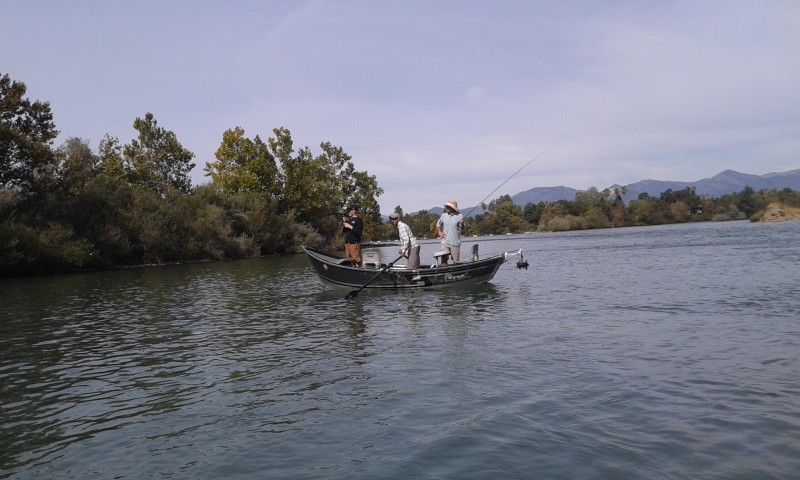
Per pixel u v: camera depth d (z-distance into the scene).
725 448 5.28
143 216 43.44
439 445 5.57
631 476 4.81
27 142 36.38
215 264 42.84
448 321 12.29
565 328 11.06
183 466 5.31
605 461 5.10
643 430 5.77
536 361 8.56
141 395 7.55
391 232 110.38
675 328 10.65
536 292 17.02
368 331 11.48
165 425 6.39
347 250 19.08
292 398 7.20
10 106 36.81
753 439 5.44
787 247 32.06
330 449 5.59
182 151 60.91
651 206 131.62
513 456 5.27
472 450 5.43
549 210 134.12
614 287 17.64
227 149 61.12
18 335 12.22
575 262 30.05
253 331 11.95
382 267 18.73
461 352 9.30
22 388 8.02
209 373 8.56
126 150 57.09
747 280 17.56
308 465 5.25
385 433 5.93
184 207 48.44
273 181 63.97
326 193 77.38
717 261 25.41
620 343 9.57
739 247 34.50
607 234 82.06
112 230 39.97
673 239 52.12
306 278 25.98
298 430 6.11
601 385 7.25
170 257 45.66
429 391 7.27
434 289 18.23
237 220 55.72
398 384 7.62
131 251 42.84
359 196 87.19
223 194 56.62
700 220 135.50
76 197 40.34
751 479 4.70
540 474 4.90
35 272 33.94
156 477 5.10
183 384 8.01
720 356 8.45
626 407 6.43
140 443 5.89
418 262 18.61
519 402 6.73
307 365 8.83
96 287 24.14
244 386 7.80
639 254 33.97
